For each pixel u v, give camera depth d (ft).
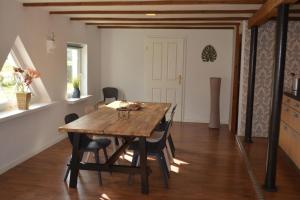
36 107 14.57
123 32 23.85
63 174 12.67
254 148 16.89
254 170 13.58
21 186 11.43
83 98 20.04
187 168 13.75
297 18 17.19
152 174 12.96
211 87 21.70
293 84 16.24
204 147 17.10
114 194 10.96
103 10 15.34
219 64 23.16
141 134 10.12
